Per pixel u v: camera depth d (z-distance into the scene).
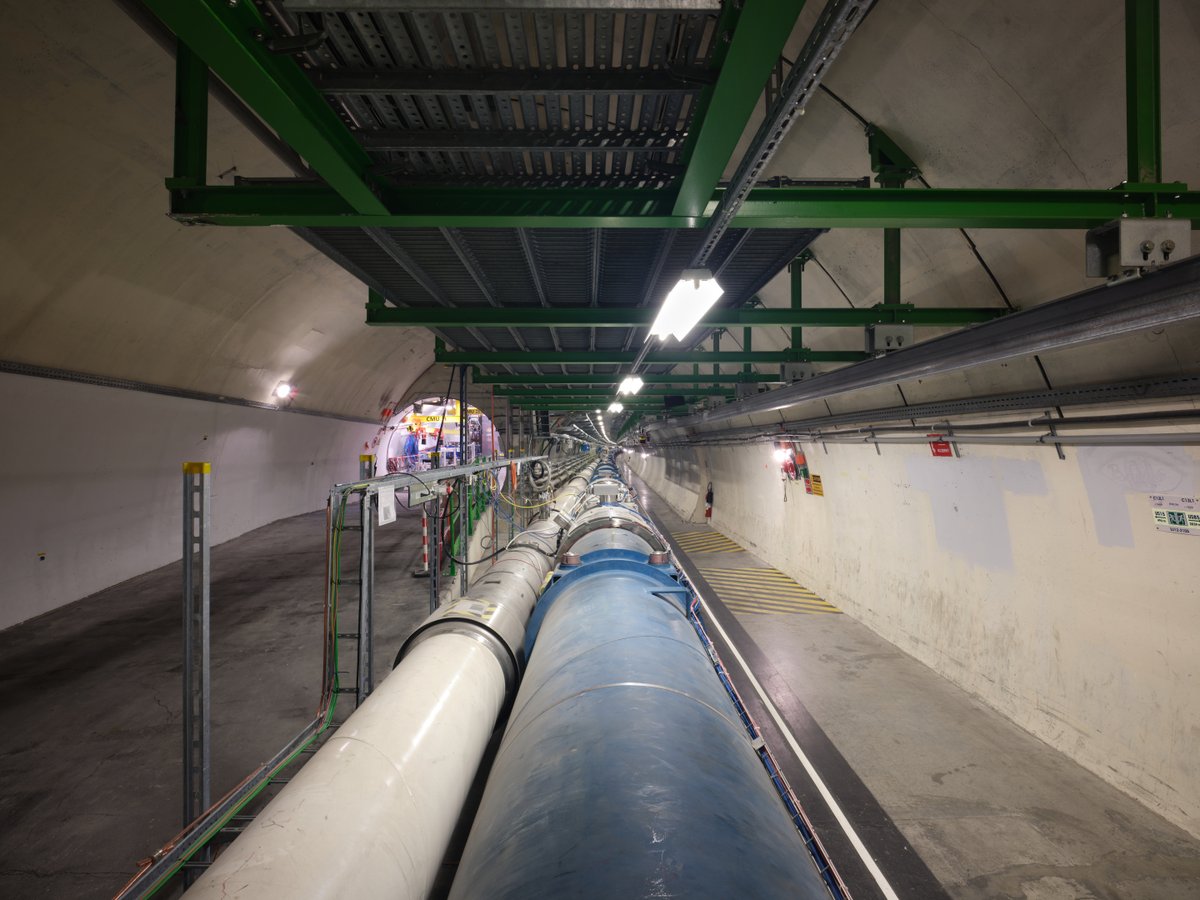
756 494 13.80
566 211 2.88
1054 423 4.53
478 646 3.14
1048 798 4.20
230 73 1.81
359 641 3.81
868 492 8.04
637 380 8.68
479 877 1.30
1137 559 4.12
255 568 9.84
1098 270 2.55
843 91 4.23
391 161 2.68
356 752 2.00
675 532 17.25
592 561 3.66
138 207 5.86
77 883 3.04
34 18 3.87
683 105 2.28
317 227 3.62
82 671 5.61
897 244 4.91
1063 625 4.79
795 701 5.88
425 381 17.89
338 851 1.59
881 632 7.75
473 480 9.02
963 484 5.98
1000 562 5.53
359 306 11.03
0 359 6.12
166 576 9.04
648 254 4.13
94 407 7.61
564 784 1.45
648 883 1.09
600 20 1.83
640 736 1.58
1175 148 3.10
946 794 4.29
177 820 3.51
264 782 2.98
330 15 1.82
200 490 2.89
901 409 6.57
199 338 8.61
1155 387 3.65
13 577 6.87
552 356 7.83
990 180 3.98
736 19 1.62
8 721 4.68
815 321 5.18
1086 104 3.19
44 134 4.62
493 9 1.64
